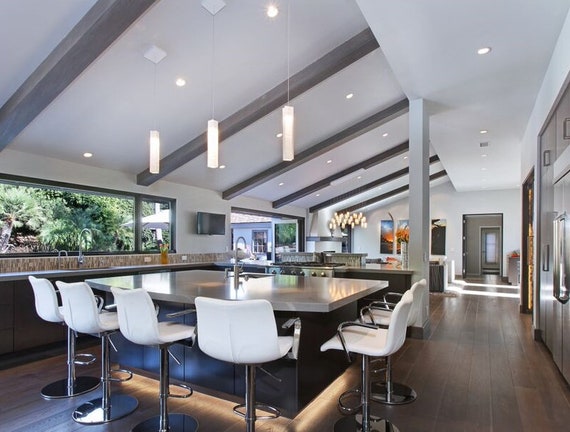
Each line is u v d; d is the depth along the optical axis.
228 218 8.08
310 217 11.88
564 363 3.24
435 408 2.72
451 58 3.66
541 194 4.48
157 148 3.44
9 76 3.39
